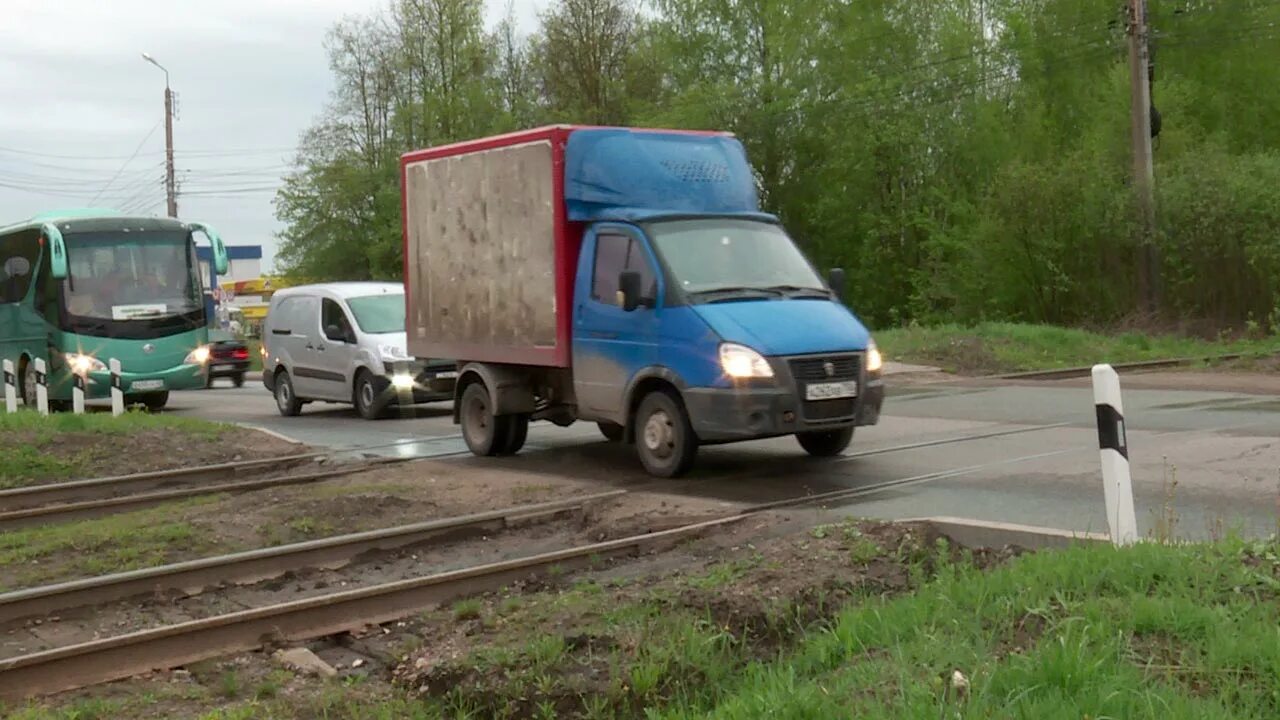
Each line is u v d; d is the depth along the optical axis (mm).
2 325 25281
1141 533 7562
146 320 23016
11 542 9477
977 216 38406
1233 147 40469
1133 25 29625
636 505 9984
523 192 12414
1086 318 31828
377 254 54688
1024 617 5047
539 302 12320
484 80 55062
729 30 46156
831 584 6352
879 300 44500
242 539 9414
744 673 5266
